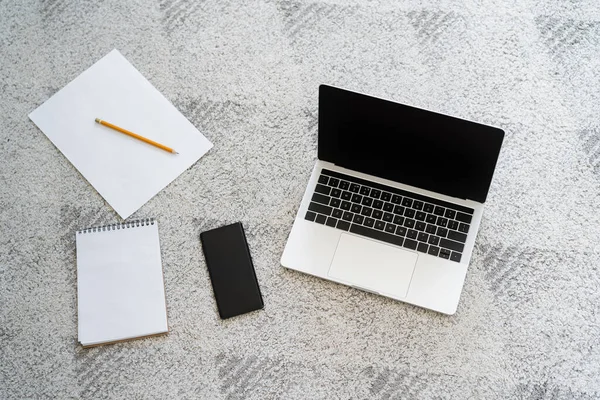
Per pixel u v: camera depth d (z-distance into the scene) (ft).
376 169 3.41
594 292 3.38
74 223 3.63
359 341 3.39
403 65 3.81
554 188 3.55
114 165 3.68
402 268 3.34
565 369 3.29
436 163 3.25
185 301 3.48
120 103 3.78
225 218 3.60
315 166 3.49
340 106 3.12
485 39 3.82
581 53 3.77
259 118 3.76
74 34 3.95
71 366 3.43
